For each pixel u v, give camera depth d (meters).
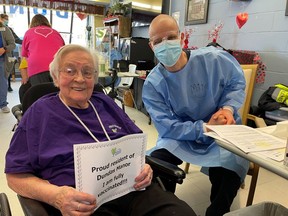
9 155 0.92
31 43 2.65
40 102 1.02
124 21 5.21
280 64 2.43
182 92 1.48
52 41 2.67
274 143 0.89
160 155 1.43
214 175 1.46
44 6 6.71
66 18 7.61
